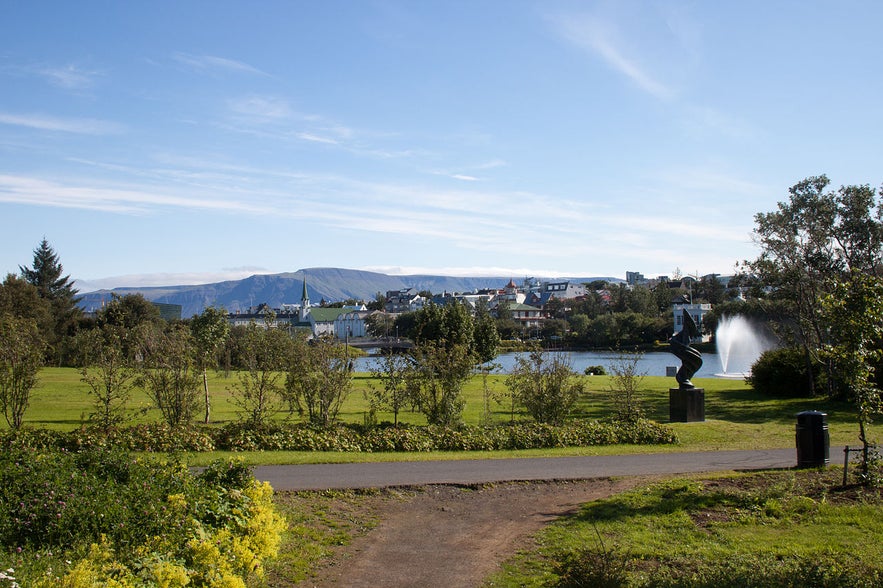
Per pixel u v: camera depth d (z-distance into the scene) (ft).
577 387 70.13
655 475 49.19
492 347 156.87
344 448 57.88
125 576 22.06
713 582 27.30
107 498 28.58
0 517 26.99
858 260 97.81
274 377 68.39
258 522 29.19
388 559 32.53
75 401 85.25
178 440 55.57
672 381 131.34
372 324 545.85
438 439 60.23
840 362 45.68
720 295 442.91
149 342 64.08
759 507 38.81
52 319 223.92
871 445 45.70
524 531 36.99
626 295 483.51
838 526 35.24
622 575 27.43
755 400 101.35
